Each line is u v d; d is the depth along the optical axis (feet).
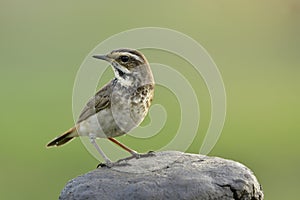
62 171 59.31
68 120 71.00
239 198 31.91
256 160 63.46
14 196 56.03
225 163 33.55
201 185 31.37
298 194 58.23
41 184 57.67
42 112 73.31
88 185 31.94
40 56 92.02
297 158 63.21
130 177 32.40
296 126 71.15
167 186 31.32
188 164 33.60
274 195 58.49
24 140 66.08
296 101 78.79
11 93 79.46
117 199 31.14
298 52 95.91
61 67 87.51
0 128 68.03
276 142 67.15
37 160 61.62
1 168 60.90
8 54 92.73
